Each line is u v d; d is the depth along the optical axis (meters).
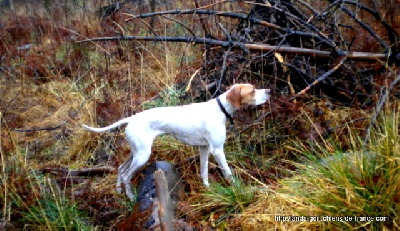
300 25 4.80
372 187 2.94
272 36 5.18
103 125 4.90
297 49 4.70
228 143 4.35
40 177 3.90
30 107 5.80
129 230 3.18
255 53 4.91
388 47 4.72
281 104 4.31
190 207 3.47
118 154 4.42
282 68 4.89
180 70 5.83
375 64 4.78
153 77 5.75
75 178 4.12
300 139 4.11
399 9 5.82
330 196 2.97
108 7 8.60
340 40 5.14
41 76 6.98
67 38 7.90
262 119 4.29
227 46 4.74
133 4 8.69
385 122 3.32
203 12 4.88
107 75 6.07
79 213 3.48
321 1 6.42
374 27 5.88
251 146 4.36
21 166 3.67
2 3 10.49
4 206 3.35
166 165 3.77
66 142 4.91
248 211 3.28
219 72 5.00
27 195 3.46
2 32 8.60
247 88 3.63
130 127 3.61
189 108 3.69
